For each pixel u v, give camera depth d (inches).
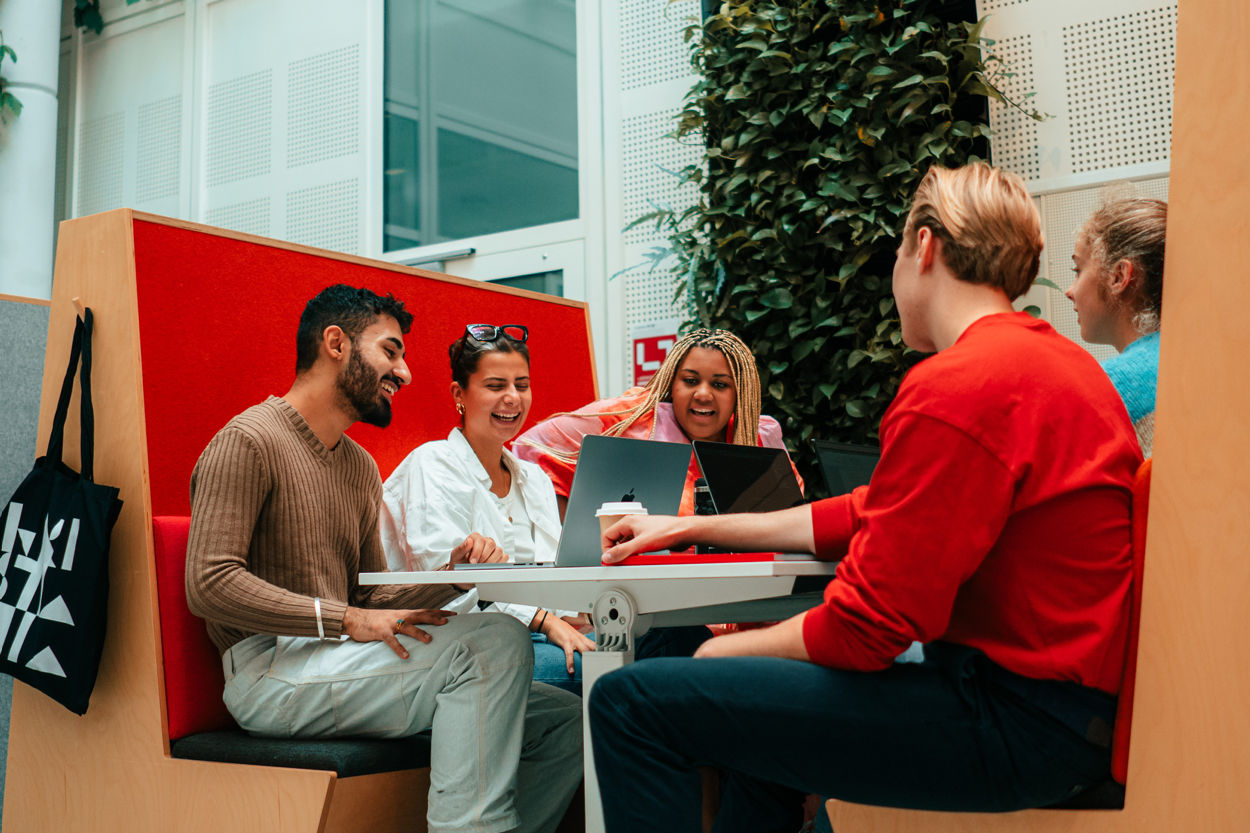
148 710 78.4
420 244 187.9
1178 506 49.3
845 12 140.3
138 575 79.8
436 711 72.8
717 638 55.6
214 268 91.5
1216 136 50.2
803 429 141.2
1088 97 137.2
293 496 77.3
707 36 150.0
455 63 187.0
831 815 56.6
